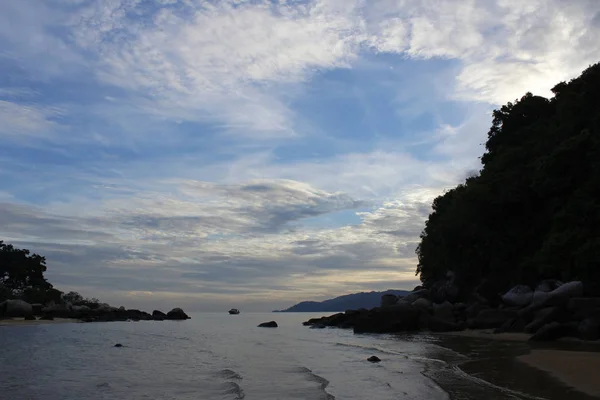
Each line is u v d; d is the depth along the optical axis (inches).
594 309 1108.5
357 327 1854.1
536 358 770.8
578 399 465.7
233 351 1200.8
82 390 653.3
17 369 887.7
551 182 1700.3
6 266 3690.9
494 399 483.5
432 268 2576.3
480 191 1942.7
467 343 1158.3
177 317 4402.1
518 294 1533.0
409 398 522.0
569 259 1437.0
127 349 1289.4
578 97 1948.8
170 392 622.5
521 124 2541.8
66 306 3550.7
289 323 3508.9
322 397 552.4
